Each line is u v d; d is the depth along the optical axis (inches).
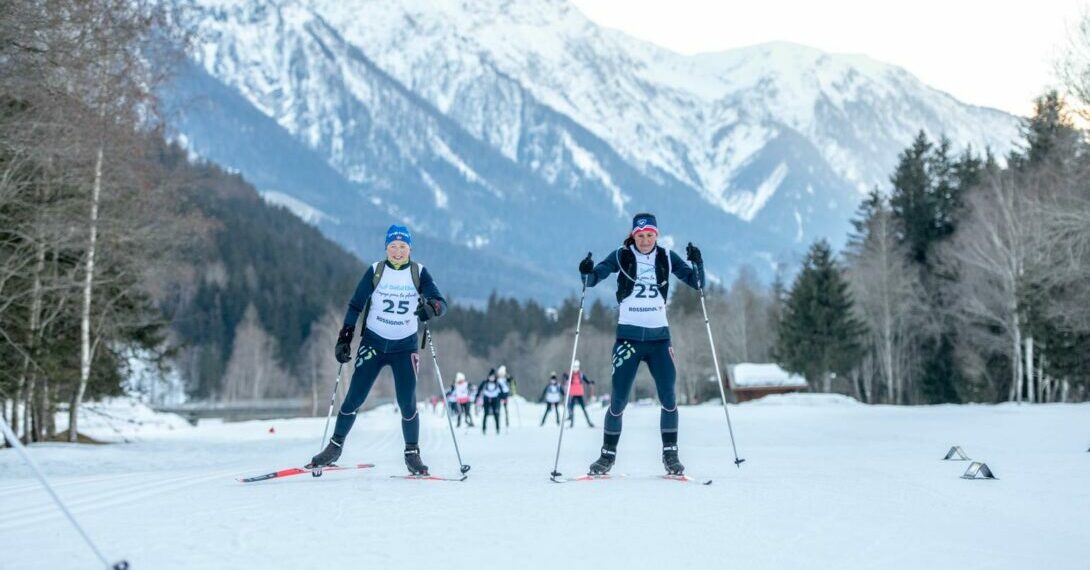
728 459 426.6
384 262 307.3
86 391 1127.0
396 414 2265.0
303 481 300.4
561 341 4320.9
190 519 218.1
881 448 534.6
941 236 2447.1
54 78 648.4
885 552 185.9
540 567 169.9
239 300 4909.0
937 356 2233.0
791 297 2556.6
